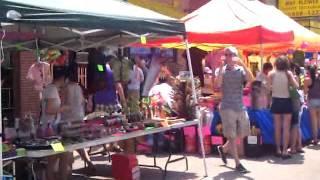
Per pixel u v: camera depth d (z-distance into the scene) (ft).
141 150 25.41
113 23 15.93
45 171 16.79
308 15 61.05
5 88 29.48
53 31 19.99
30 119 16.14
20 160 15.21
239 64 21.31
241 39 24.72
